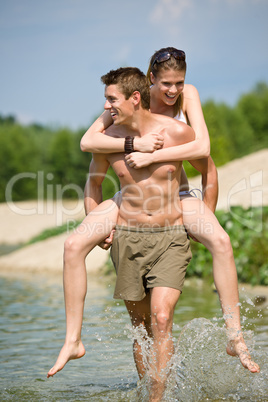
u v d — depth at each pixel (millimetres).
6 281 22172
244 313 13164
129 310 8320
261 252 18203
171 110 8133
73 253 7742
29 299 17188
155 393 7418
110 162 7906
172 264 7578
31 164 74562
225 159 43438
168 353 7320
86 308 14727
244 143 78250
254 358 8617
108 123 8094
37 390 8352
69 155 72875
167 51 7746
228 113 79562
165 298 7398
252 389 7973
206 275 19828
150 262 7660
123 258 7785
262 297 14922
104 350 10586
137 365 8273
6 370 9438
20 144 75812
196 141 7609
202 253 20062
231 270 7625
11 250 38062
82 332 11922
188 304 14953
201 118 7988
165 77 7723
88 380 8883
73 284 7750
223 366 8328
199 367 8242
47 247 29328
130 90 7418
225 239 7625
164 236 7656
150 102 8078
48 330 12570
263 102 82875
